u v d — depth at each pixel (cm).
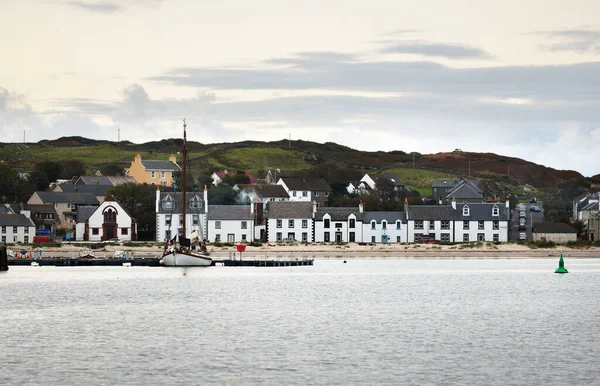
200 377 8075
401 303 13138
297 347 9431
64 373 8200
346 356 8969
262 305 12825
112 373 8212
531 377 8112
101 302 13075
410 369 8406
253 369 8381
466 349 9338
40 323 11012
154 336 10081
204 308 12469
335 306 12744
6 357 8856
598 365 8575
